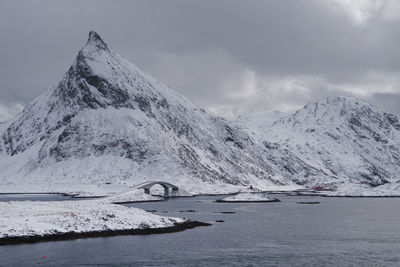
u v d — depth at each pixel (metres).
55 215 90.06
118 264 66.62
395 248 81.12
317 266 66.94
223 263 68.19
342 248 81.06
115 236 85.94
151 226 95.94
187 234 93.06
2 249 72.75
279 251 77.75
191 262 68.62
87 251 73.38
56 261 67.25
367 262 69.75
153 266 66.00
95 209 98.94
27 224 82.31
